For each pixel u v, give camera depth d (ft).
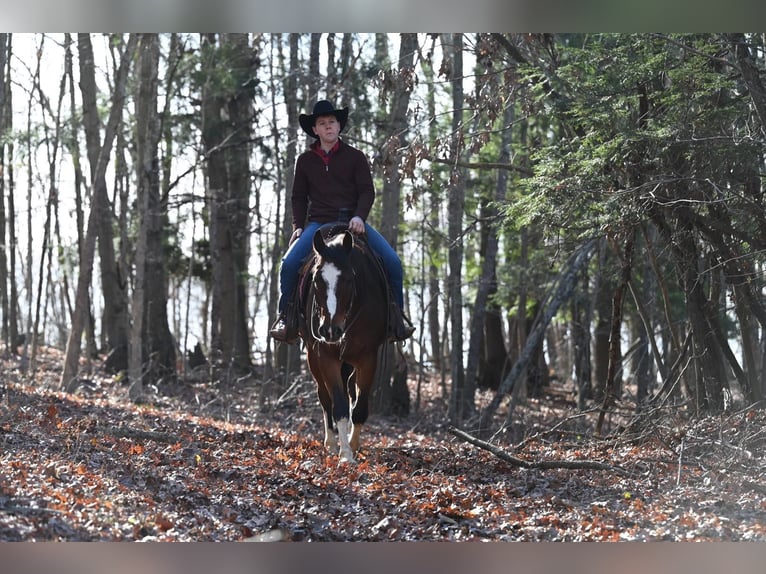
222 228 91.15
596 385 77.51
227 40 83.61
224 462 30.86
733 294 43.78
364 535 22.84
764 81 38.55
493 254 69.87
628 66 36.50
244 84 82.74
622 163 36.29
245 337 96.53
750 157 36.45
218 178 89.97
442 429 61.62
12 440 29.94
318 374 32.99
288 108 74.23
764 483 28.60
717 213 39.50
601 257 60.18
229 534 22.00
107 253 86.38
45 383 67.10
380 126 67.82
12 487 22.04
